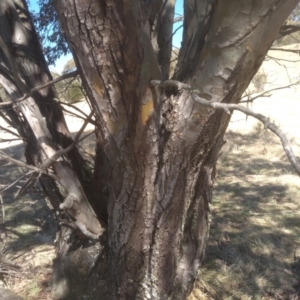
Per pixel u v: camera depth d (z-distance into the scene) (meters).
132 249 2.90
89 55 2.20
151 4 2.86
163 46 3.24
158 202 2.68
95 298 3.24
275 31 2.10
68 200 2.86
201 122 2.35
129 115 2.32
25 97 2.68
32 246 4.55
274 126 1.41
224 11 2.08
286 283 3.89
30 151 3.31
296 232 4.80
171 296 3.19
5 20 3.23
